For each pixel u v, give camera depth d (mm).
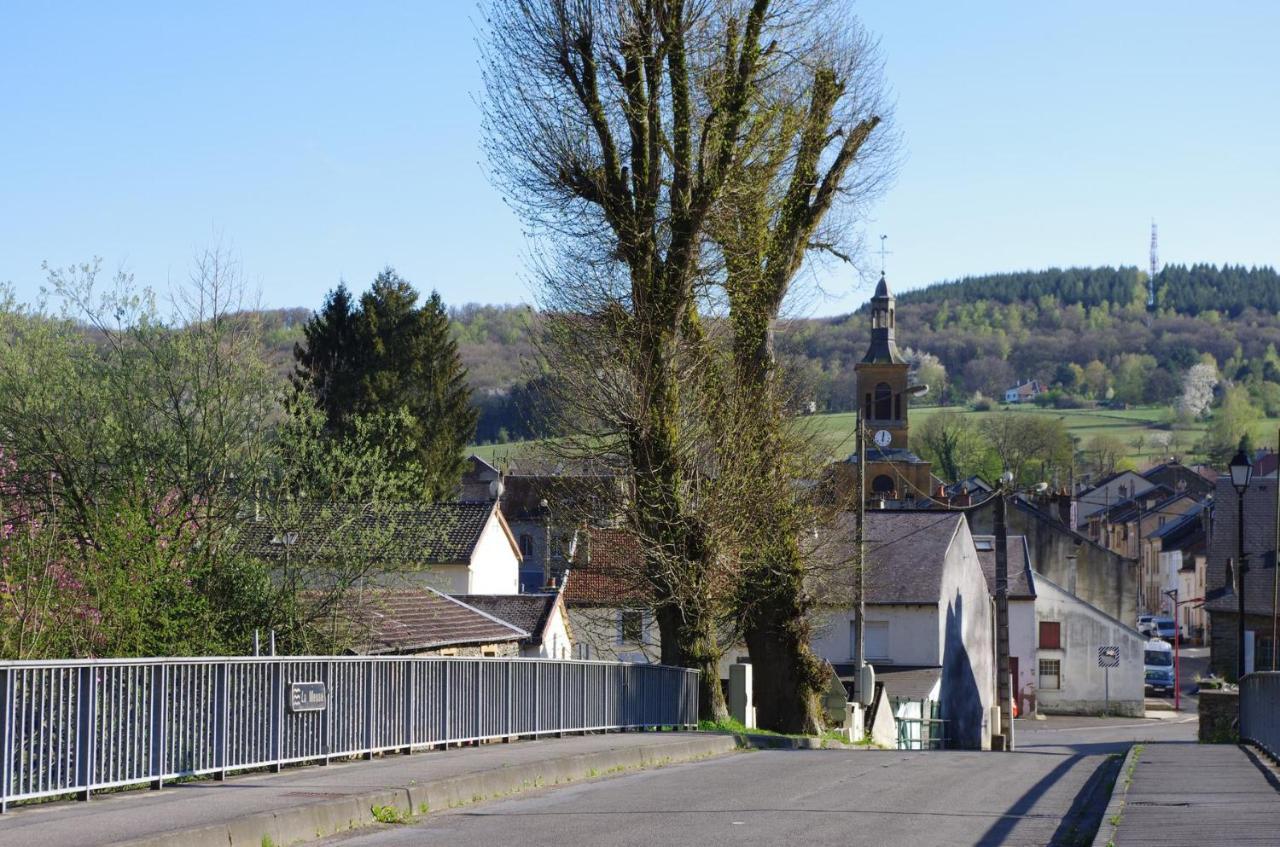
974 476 131625
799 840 10617
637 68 24859
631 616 31656
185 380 25266
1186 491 124312
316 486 26141
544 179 25484
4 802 10312
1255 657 61500
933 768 17859
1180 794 12867
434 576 42656
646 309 25172
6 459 23531
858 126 27328
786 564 27719
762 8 25219
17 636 20312
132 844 9031
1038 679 65250
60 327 24719
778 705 28391
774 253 26672
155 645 22406
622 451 26047
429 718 16719
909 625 48562
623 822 11711
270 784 12562
